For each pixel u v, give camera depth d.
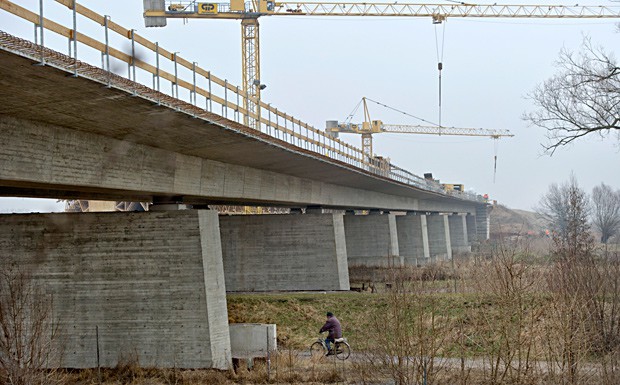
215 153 34.19
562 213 115.56
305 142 44.38
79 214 31.61
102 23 21.81
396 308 27.14
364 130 176.62
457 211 143.50
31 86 19.03
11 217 31.78
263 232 54.97
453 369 29.16
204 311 30.80
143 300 31.06
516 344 27.11
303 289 54.00
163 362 30.84
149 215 31.31
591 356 29.41
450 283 55.97
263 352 34.47
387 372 27.80
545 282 35.31
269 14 115.50
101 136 26.36
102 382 29.50
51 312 30.73
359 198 71.88
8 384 24.44
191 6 109.44
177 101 23.38
